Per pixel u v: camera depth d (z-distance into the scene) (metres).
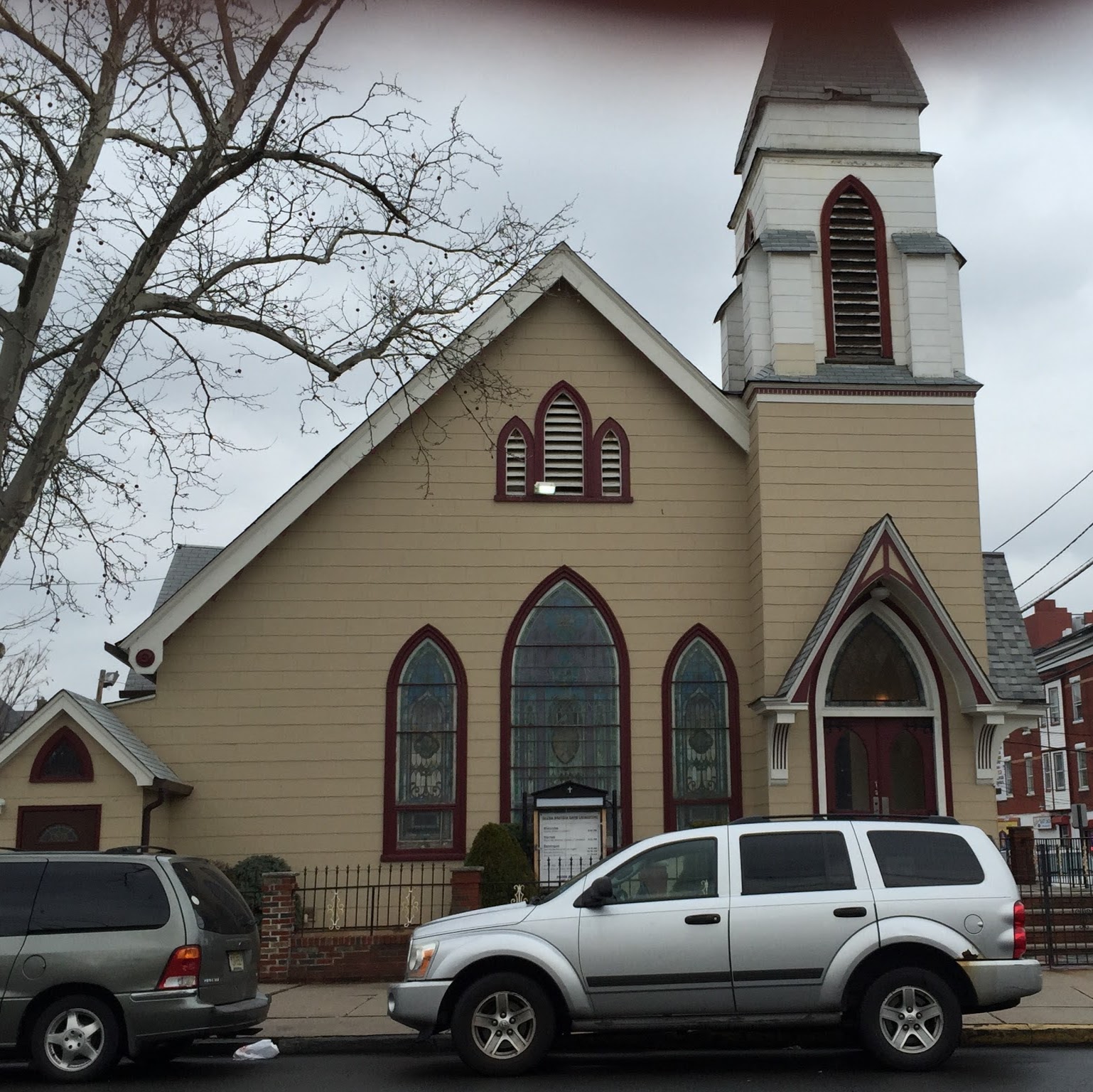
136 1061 11.13
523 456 19.52
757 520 19.00
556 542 19.30
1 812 16.62
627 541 19.39
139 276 13.55
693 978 10.01
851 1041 11.52
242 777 18.34
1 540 12.90
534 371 19.72
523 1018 10.12
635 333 19.56
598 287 19.62
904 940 10.02
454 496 19.28
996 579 20.06
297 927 17.02
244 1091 9.62
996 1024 11.53
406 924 16.52
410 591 18.98
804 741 18.06
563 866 18.20
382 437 18.95
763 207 20.44
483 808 18.50
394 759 18.55
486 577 19.11
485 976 10.20
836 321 19.84
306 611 18.83
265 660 18.66
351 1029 12.16
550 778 18.70
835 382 19.14
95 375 13.35
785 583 18.56
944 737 18.34
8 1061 11.14
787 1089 9.32
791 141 20.34
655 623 19.19
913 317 19.62
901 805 18.22
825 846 10.41
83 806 16.69
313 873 18.16
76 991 10.17
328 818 18.31
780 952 10.02
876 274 20.06
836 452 19.00
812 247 19.73
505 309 19.45
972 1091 9.16
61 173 13.46
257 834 18.20
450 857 18.30
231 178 13.95
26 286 13.46
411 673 18.86
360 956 15.62
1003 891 10.26
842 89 20.36
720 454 19.75
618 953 10.05
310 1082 9.98
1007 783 61.69
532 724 18.83
